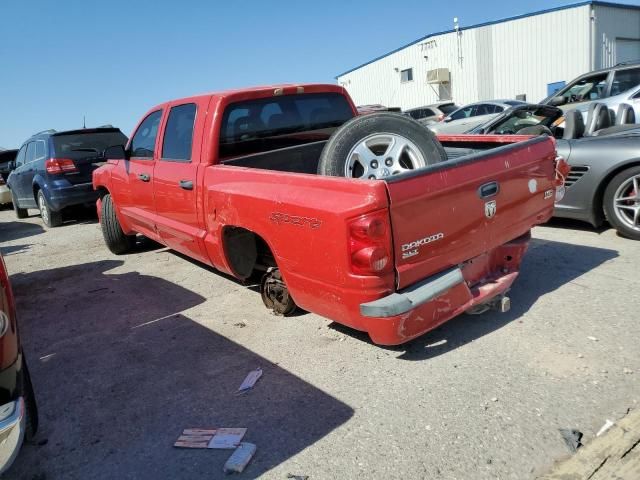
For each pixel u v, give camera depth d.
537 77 24.97
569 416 2.81
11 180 12.16
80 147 9.98
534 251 5.55
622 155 5.46
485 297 3.58
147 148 5.61
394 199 2.94
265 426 2.98
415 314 3.12
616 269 4.80
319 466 2.62
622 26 23.92
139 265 6.63
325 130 5.20
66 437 3.08
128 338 4.39
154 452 2.86
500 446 2.63
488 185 3.50
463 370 3.35
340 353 3.73
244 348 3.97
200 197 4.39
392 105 32.28
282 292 4.36
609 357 3.33
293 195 3.32
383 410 3.02
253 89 4.68
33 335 4.68
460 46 27.14
